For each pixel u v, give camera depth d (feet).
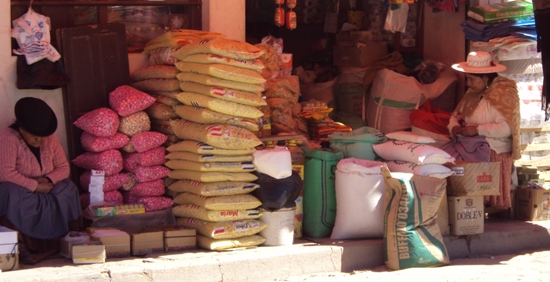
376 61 30.60
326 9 33.55
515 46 24.73
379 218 20.83
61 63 20.56
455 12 29.30
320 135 25.75
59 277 16.38
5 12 20.06
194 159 19.70
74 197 19.35
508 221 24.94
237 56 19.81
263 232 20.42
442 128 25.48
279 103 24.43
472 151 23.35
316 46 33.76
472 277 19.27
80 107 21.22
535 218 24.89
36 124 18.31
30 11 20.22
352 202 20.77
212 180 19.58
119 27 21.97
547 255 22.67
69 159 21.33
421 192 20.06
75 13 21.89
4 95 20.22
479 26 25.73
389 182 20.06
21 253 17.95
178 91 21.18
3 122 20.25
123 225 20.04
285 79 25.17
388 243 20.10
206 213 19.44
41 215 18.52
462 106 24.48
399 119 28.37
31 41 20.04
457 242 22.17
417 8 31.63
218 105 19.58
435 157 20.97
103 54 21.63
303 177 21.67
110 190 20.47
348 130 26.20
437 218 21.67
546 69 22.70
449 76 28.94
